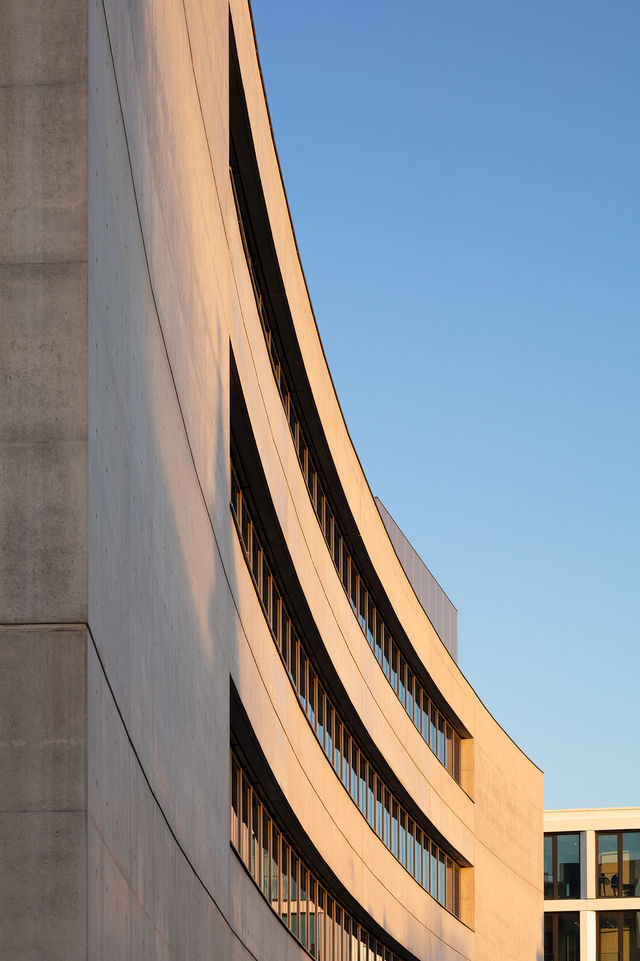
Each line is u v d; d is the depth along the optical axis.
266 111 23.28
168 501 12.07
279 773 23.91
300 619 28.58
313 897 29.81
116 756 9.02
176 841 12.21
